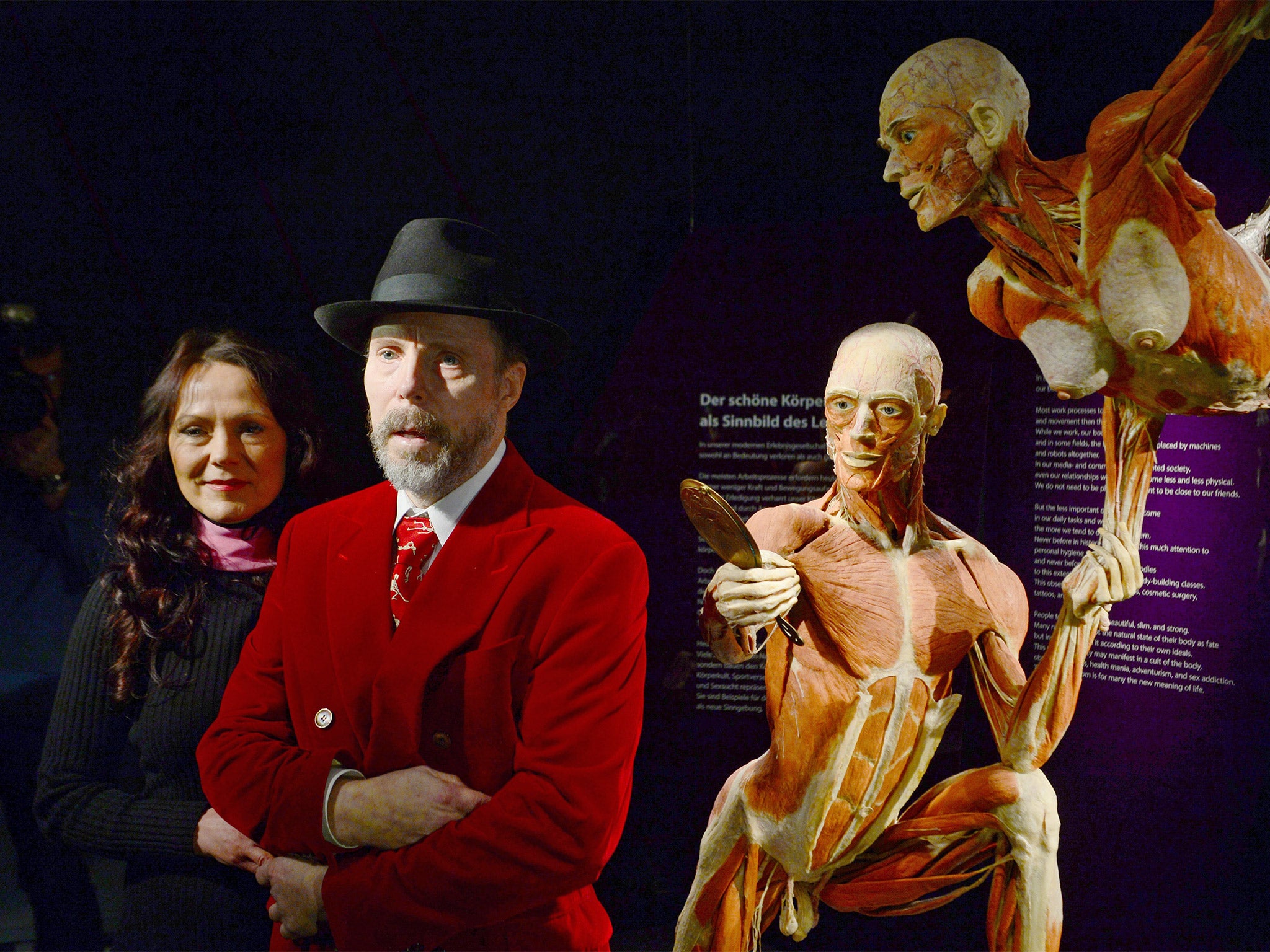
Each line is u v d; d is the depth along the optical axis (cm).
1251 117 192
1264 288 193
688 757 232
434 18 234
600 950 178
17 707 245
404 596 176
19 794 246
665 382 229
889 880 226
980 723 220
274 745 172
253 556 219
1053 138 202
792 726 223
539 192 234
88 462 245
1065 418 211
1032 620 218
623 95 229
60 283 246
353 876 160
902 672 219
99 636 212
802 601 221
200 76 242
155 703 208
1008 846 219
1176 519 206
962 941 224
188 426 218
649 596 232
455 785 161
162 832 198
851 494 217
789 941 234
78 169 244
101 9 241
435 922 156
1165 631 209
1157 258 198
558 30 230
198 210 243
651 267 230
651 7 225
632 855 236
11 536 246
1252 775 204
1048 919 216
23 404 244
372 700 169
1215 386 199
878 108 212
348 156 239
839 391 214
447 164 237
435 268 172
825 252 219
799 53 217
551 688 160
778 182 221
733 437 225
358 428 240
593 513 177
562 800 154
